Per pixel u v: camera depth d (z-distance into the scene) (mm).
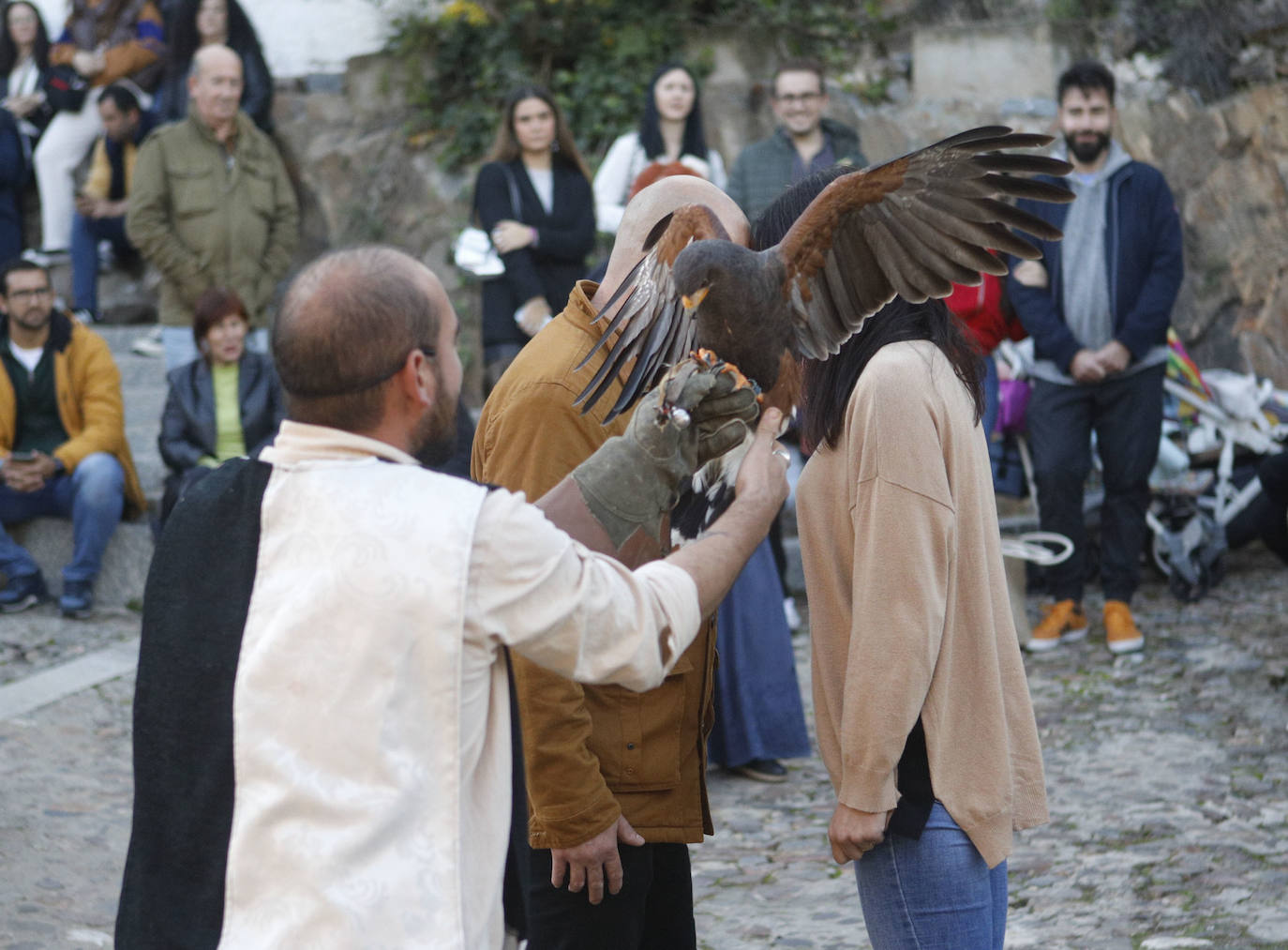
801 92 6363
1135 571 5695
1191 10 8594
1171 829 3957
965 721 2172
